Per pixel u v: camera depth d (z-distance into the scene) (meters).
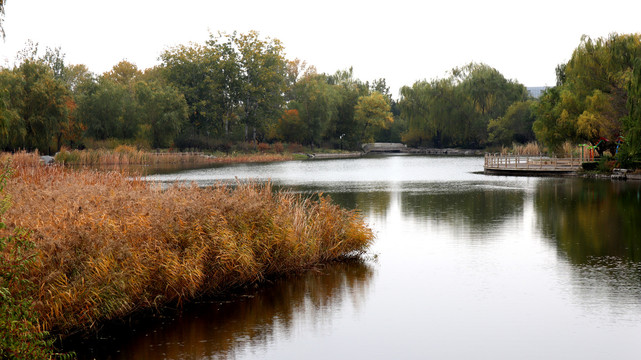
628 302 10.07
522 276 11.98
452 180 40.03
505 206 23.95
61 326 8.41
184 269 9.95
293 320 9.36
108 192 13.91
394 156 98.19
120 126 78.81
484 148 104.88
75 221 9.92
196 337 8.61
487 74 101.88
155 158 69.56
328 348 8.16
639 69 36.03
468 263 13.23
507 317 9.38
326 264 13.30
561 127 50.09
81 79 121.25
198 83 94.19
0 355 6.39
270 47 97.06
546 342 8.27
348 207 23.91
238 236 11.50
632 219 19.62
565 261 13.32
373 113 115.00
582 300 10.23
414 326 9.03
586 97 47.09
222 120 96.31
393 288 11.19
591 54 46.59
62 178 17.91
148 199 12.52
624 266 12.76
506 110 100.25
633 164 40.12
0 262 7.16
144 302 9.69
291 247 12.32
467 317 9.42
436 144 116.50
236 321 9.34
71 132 73.25
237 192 13.65
